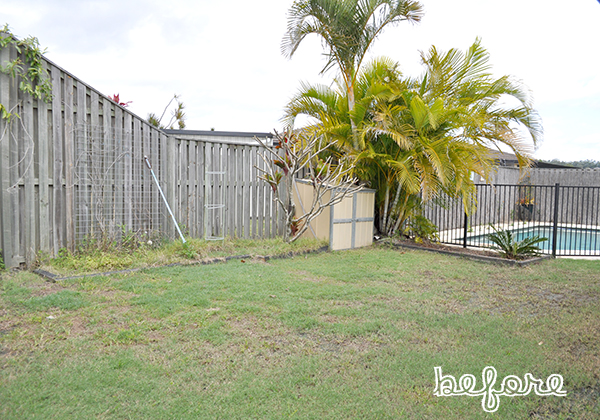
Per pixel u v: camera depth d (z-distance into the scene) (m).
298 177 8.69
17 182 5.10
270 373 2.57
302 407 2.20
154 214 6.74
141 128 6.54
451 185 8.09
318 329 3.38
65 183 5.65
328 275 5.39
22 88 5.02
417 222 8.72
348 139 8.20
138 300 3.96
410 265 6.20
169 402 2.20
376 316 3.75
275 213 8.40
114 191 6.16
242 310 3.76
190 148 7.20
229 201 7.67
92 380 2.42
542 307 4.20
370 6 7.77
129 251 6.07
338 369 2.66
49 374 2.47
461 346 3.09
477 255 7.02
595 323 3.68
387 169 8.48
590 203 13.48
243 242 7.45
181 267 5.51
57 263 5.29
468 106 7.95
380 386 2.45
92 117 5.86
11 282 4.48
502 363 2.80
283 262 6.21
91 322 3.38
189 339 3.08
